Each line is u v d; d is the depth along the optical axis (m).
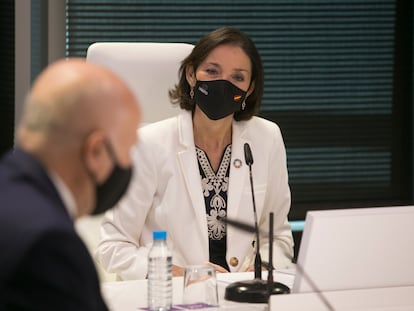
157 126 4.93
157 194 4.82
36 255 2.07
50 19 7.70
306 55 8.20
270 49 8.14
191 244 4.70
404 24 8.37
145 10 7.93
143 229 4.84
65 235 2.12
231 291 3.74
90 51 5.27
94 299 2.19
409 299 3.31
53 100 2.23
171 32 7.98
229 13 8.05
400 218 3.36
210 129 4.79
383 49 8.35
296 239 7.93
